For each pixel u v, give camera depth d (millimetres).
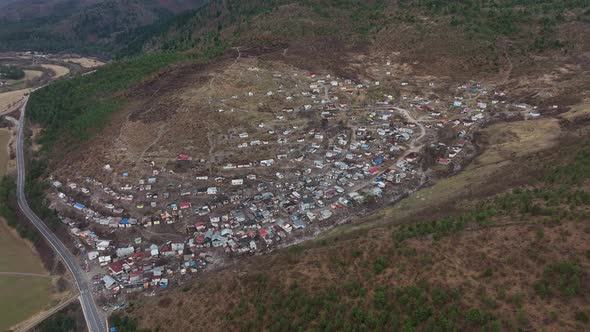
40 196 159875
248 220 136125
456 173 151375
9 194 166625
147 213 142000
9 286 121875
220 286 98250
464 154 164125
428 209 118375
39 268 130875
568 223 79562
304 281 87688
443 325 66125
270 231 130750
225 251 125125
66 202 152875
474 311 65312
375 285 79750
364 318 72875
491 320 64562
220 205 143375
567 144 136625
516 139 162875
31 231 144375
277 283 89875
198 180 154375
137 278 118250
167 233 134625
